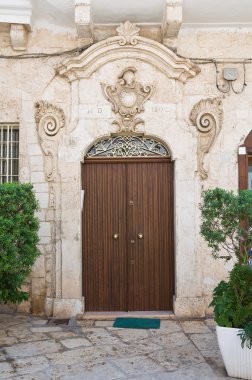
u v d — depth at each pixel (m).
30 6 6.10
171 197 6.46
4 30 6.45
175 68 6.26
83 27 6.04
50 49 6.45
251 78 6.45
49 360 4.43
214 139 6.35
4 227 4.84
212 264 6.29
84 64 6.25
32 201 5.29
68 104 6.40
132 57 6.31
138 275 6.46
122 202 6.48
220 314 4.21
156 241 6.46
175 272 6.28
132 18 6.34
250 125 6.39
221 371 4.15
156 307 6.42
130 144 6.46
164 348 4.81
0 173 6.48
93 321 5.97
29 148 6.36
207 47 6.46
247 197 4.06
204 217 4.40
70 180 6.25
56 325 5.74
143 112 6.32
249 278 4.14
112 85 6.32
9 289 5.45
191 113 6.40
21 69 6.45
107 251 6.46
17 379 3.94
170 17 5.89
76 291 6.17
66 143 6.28
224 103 6.42
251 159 6.50
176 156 6.25
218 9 6.12
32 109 6.41
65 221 6.22
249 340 3.91
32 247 5.28
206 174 6.32
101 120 6.31
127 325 5.73
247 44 6.46
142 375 4.04
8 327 5.64
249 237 4.13
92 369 4.19
